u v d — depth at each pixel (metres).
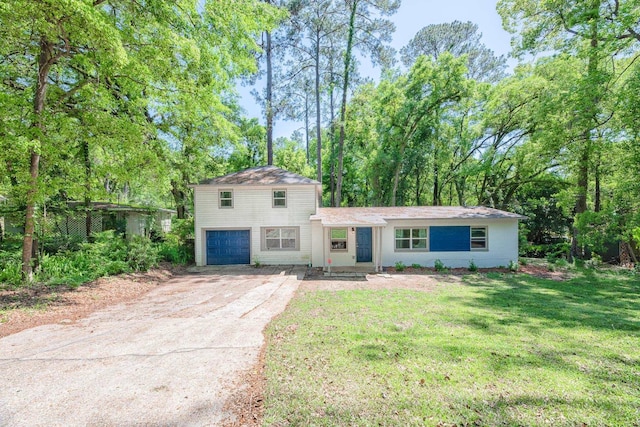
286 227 15.39
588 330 5.64
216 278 11.93
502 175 21.72
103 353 4.69
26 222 9.09
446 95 21.33
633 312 6.88
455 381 3.73
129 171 11.20
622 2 12.32
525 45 15.06
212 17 10.01
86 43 8.30
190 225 17.25
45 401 3.38
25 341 5.22
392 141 23.66
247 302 7.98
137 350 4.80
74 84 10.56
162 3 9.07
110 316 6.76
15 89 9.70
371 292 9.05
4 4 6.47
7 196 10.93
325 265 13.75
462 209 15.89
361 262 15.14
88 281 9.67
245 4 10.30
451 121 25.23
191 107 11.32
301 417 3.05
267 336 5.38
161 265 13.51
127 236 17.48
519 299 8.12
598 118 13.46
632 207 12.77
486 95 22.23
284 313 6.83
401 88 23.00
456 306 7.36
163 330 5.77
